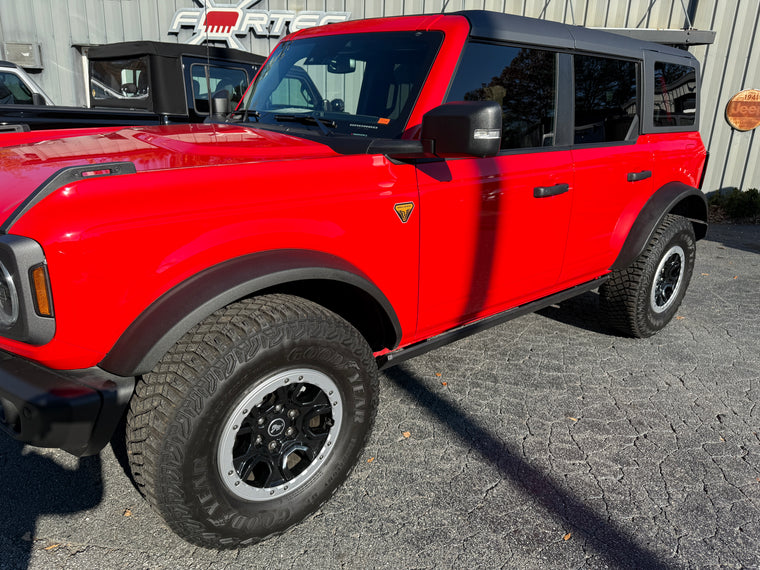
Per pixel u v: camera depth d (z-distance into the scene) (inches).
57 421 64.9
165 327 67.4
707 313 186.7
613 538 87.8
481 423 118.1
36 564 80.5
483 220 105.0
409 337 103.4
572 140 124.3
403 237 92.9
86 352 67.1
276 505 83.0
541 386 134.1
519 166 110.0
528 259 118.2
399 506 93.8
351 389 86.4
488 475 102.0
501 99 108.3
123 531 87.4
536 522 90.8
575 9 353.1
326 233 82.4
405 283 96.0
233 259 73.5
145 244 67.1
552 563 82.9
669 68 151.3
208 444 71.9
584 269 135.6
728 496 97.7
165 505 71.9
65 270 62.8
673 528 90.0
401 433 114.1
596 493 97.8
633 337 161.5
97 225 63.9
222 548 79.7
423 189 94.3
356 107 104.0
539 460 106.5
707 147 367.6
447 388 132.3
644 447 111.0
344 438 89.0
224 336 71.3
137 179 68.3
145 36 372.5
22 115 181.3
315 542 86.0
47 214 62.8
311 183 81.4
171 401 68.8
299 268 76.3
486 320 119.6
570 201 122.3
